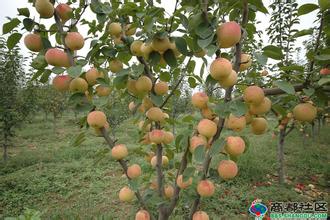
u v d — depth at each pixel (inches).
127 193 69.9
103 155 71.6
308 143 311.7
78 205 182.2
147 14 60.5
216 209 161.3
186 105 287.4
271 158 253.4
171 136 73.1
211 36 45.1
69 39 57.1
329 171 220.8
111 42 74.4
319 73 58.4
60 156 308.0
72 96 60.1
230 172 53.4
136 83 64.1
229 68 48.1
